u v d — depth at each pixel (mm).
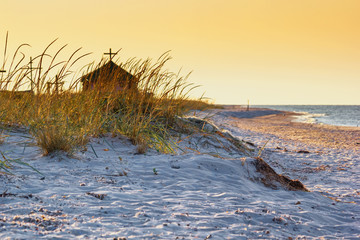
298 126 35906
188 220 4672
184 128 11289
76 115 9234
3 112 8812
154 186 6398
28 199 4891
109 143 8922
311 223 5316
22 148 7809
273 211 5539
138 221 4430
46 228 3910
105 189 5777
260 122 40562
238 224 4738
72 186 5801
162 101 11055
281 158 13211
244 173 7840
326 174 10711
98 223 4207
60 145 7512
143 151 8594
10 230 3660
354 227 5410
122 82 10625
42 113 8766
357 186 9070
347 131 29656
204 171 7555
